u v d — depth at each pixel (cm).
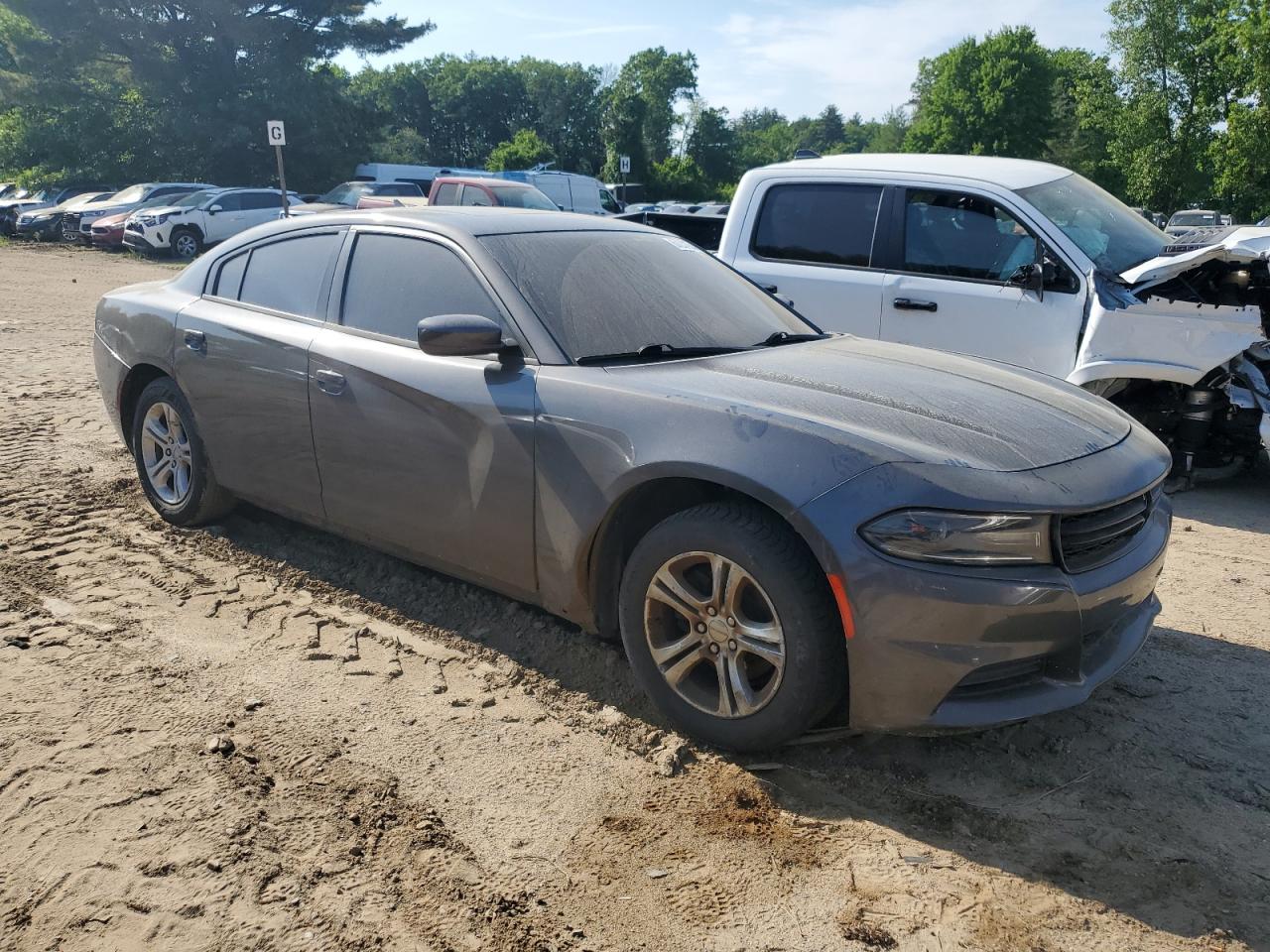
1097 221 639
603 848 257
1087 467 292
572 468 317
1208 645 388
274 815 266
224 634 372
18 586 405
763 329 392
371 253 398
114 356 494
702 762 297
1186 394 589
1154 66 4806
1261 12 3816
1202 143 4741
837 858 256
